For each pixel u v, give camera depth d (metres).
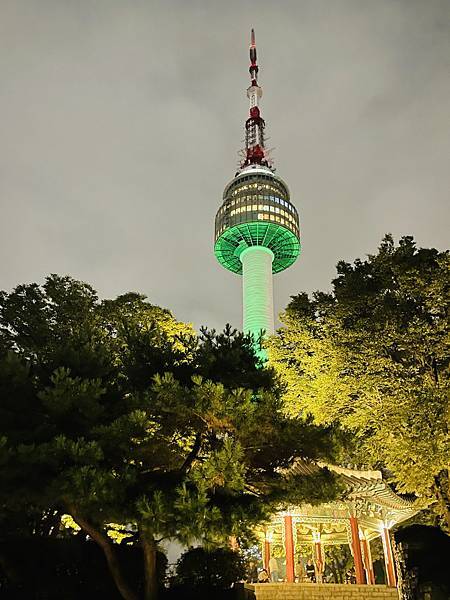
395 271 32.91
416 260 32.91
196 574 22.59
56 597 20.55
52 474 15.18
